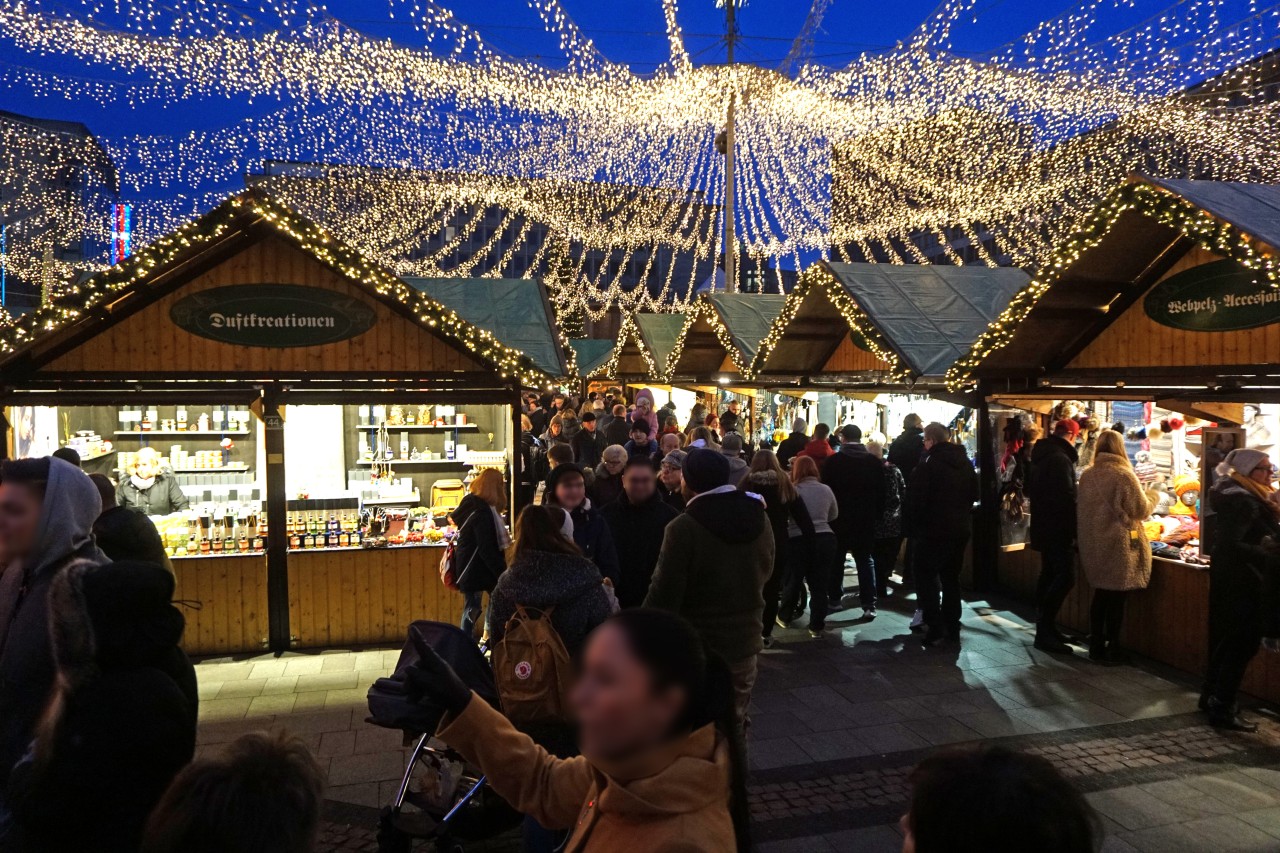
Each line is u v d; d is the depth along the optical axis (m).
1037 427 9.20
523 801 2.05
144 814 2.24
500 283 10.04
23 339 6.45
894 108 18.61
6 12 10.31
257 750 1.57
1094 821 1.29
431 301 7.12
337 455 9.00
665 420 15.50
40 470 2.90
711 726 1.74
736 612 4.25
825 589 7.95
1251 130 16.47
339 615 7.50
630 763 1.61
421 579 7.60
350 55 13.53
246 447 8.92
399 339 7.42
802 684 6.65
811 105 20.55
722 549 4.19
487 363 7.51
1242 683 6.38
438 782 3.89
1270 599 5.36
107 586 2.33
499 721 2.10
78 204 31.83
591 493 7.65
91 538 3.02
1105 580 6.91
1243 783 4.96
